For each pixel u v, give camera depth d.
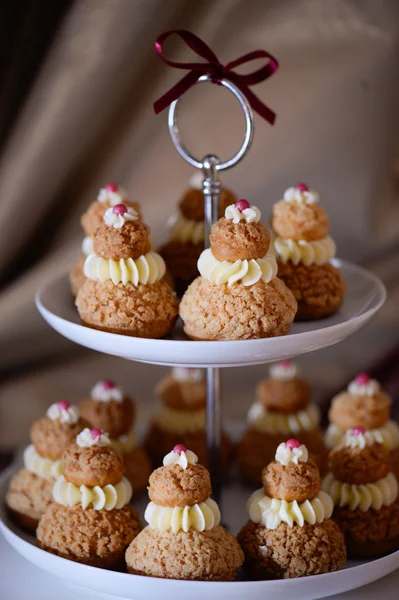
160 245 0.89
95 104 1.13
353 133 1.11
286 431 0.92
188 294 0.76
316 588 0.73
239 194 1.12
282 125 1.12
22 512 0.83
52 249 1.19
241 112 1.13
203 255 0.77
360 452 0.80
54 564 0.75
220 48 1.13
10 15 1.13
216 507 0.75
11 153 1.16
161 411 0.96
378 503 0.80
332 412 0.90
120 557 0.77
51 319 0.78
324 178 1.12
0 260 1.17
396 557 0.77
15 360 1.15
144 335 0.76
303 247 0.81
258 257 0.76
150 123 1.15
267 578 0.75
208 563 0.73
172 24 1.13
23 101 1.17
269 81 1.12
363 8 1.11
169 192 1.14
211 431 0.85
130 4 1.12
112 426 0.88
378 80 1.11
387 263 1.13
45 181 1.15
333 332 0.75
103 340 0.74
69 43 1.13
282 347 0.73
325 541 0.75
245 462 0.90
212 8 1.12
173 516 0.74
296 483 0.75
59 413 0.83
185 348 0.72
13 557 0.82
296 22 1.12
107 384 0.90
